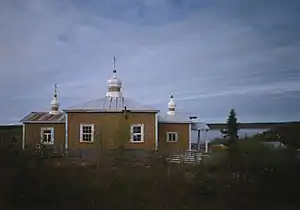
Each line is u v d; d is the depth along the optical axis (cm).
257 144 1781
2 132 1681
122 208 1559
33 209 1489
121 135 2725
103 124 3478
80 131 3488
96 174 1595
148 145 3459
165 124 3800
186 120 3838
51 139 3738
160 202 1598
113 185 1595
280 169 1745
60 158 1605
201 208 1611
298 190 1734
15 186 1495
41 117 3872
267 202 1705
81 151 1669
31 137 1836
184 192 1638
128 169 1628
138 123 3491
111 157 1641
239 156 1730
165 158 1677
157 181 1630
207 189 1669
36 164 1542
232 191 1684
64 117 3841
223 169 1714
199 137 4181
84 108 3519
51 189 1534
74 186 1555
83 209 1534
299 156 1769
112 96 3709
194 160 1720
